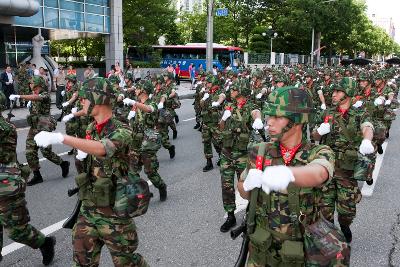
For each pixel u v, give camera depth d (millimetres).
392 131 12477
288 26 48719
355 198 4340
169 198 6355
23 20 20500
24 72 16203
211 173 7883
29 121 6766
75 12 23578
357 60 47781
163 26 38094
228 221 5098
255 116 4805
